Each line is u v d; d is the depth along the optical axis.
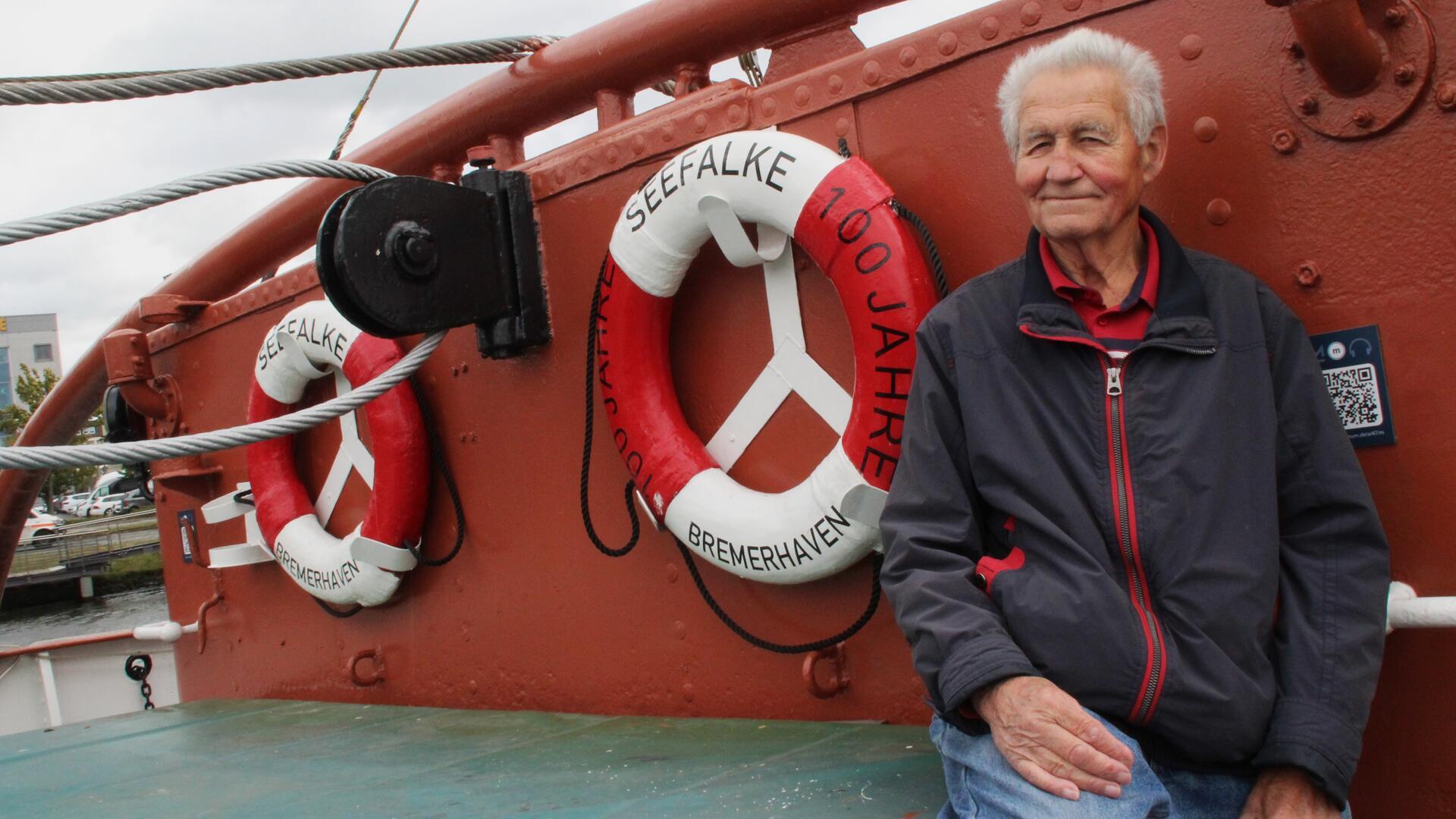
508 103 3.31
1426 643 1.84
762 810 2.03
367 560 3.46
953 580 1.67
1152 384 1.64
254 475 3.98
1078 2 2.15
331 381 3.88
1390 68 1.82
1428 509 1.84
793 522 2.42
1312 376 1.65
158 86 2.57
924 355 1.80
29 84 2.41
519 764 2.65
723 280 2.72
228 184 2.46
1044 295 1.71
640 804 2.18
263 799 2.71
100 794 3.01
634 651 3.00
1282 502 1.66
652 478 2.69
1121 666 1.55
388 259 2.72
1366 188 1.86
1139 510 1.60
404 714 3.51
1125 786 1.48
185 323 4.56
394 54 3.01
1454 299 1.80
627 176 2.92
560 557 3.17
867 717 2.54
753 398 2.64
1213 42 2.00
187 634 4.77
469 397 3.38
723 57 2.94
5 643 26.41
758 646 2.69
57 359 76.25
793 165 2.38
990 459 1.70
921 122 2.38
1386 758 1.88
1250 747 1.56
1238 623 1.56
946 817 1.72
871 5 2.61
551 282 3.11
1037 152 1.74
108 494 57.31
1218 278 1.71
